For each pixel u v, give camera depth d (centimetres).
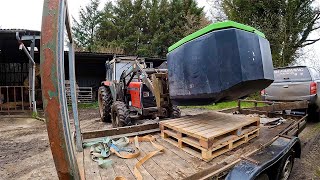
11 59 1294
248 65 242
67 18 166
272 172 244
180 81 290
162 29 2505
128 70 581
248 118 296
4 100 1194
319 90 629
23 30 830
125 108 549
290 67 647
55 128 103
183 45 282
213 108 1022
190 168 204
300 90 622
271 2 1345
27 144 527
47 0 106
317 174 336
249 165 199
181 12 2483
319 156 409
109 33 2664
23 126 730
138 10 2775
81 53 1195
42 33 103
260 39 269
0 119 844
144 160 219
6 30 813
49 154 454
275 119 401
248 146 251
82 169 193
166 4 2645
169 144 273
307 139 512
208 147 216
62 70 107
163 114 458
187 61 276
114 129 296
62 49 107
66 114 110
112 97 704
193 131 236
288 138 275
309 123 660
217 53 240
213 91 246
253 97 1086
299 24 1333
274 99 677
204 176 178
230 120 285
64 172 108
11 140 562
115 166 211
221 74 239
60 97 104
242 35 243
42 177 349
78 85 1484
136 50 2502
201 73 257
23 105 998
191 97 275
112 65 706
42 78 102
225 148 241
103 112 736
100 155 232
